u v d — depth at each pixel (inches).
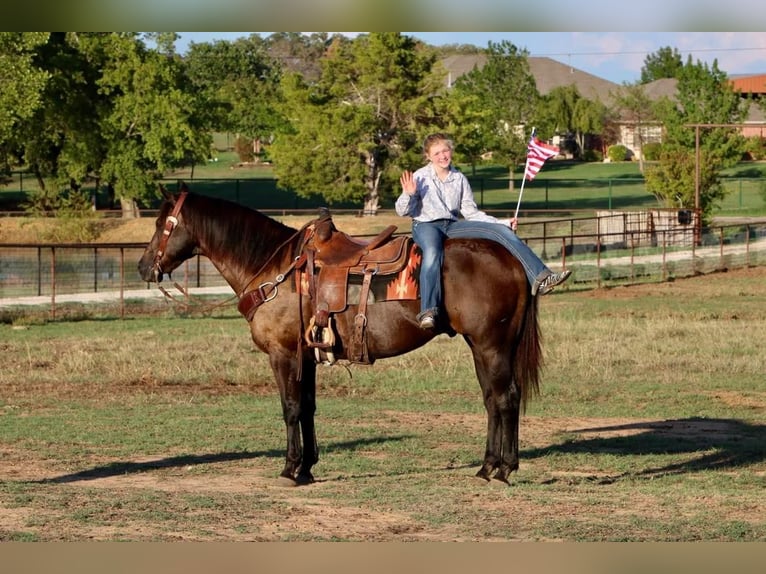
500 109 2987.2
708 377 672.4
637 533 296.0
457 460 422.6
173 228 382.3
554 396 608.4
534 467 410.0
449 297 347.6
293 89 2258.9
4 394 606.2
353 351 356.2
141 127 2188.7
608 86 4522.6
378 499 341.7
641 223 1796.3
